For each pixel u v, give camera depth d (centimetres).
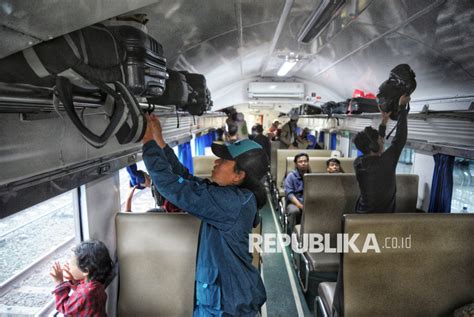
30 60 75
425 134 340
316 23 247
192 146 673
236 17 270
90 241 204
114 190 262
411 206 382
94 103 103
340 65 435
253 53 454
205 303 169
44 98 93
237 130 722
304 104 823
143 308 247
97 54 96
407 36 248
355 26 273
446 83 284
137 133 105
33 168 142
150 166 151
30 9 57
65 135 169
